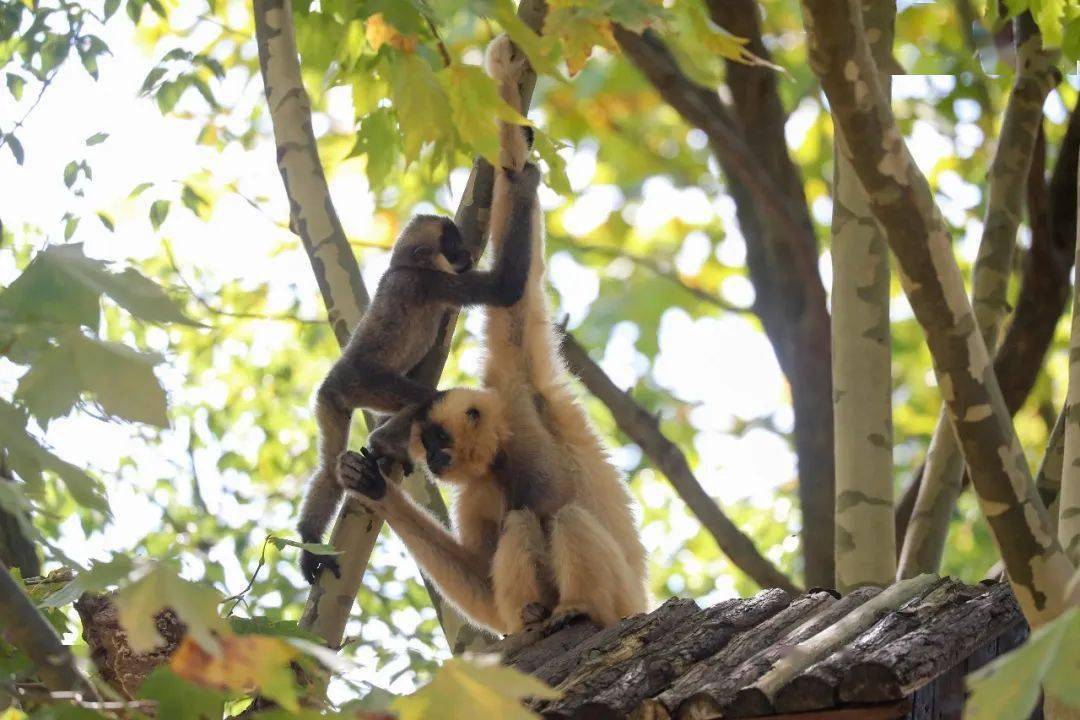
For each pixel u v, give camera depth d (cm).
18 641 669
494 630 1279
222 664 558
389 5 797
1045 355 1553
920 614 848
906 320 2594
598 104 2577
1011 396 1545
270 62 1298
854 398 1326
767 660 823
